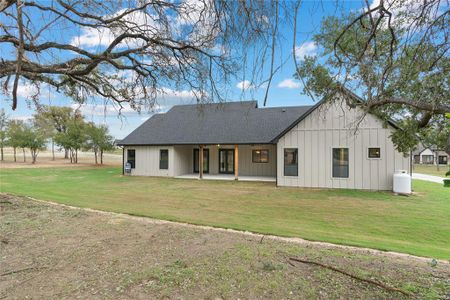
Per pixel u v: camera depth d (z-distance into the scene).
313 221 6.69
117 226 5.05
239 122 18.36
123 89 6.05
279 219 6.87
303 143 12.95
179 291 2.68
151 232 4.68
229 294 2.62
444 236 5.50
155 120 21.25
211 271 3.10
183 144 17.14
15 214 5.84
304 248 4.01
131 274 3.05
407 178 10.81
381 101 3.01
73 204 8.22
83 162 33.94
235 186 13.48
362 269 3.15
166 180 16.03
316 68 4.40
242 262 3.35
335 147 12.42
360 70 3.03
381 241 5.04
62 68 4.95
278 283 2.80
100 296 2.61
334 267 3.17
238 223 6.31
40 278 2.98
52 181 15.02
